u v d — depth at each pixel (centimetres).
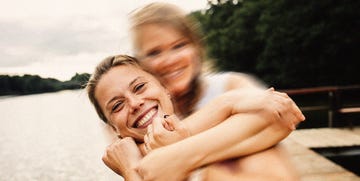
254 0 3409
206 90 171
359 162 591
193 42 178
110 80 130
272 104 100
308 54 2678
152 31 170
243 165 99
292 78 2811
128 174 112
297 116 101
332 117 777
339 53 2586
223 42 3516
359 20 2433
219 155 99
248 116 101
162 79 173
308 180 397
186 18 179
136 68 133
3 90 10756
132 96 128
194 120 113
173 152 101
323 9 2566
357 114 1171
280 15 2822
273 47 2792
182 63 173
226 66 3553
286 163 100
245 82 159
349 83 2716
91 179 1005
